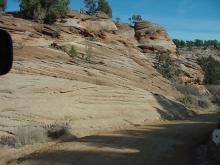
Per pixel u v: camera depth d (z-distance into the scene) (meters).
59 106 25.16
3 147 18.33
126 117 29.89
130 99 33.16
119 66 41.97
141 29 68.06
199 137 23.53
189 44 124.69
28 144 19.34
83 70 34.00
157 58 61.97
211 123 32.19
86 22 52.66
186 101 46.62
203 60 81.56
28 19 45.50
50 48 36.47
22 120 21.64
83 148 18.41
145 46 65.88
